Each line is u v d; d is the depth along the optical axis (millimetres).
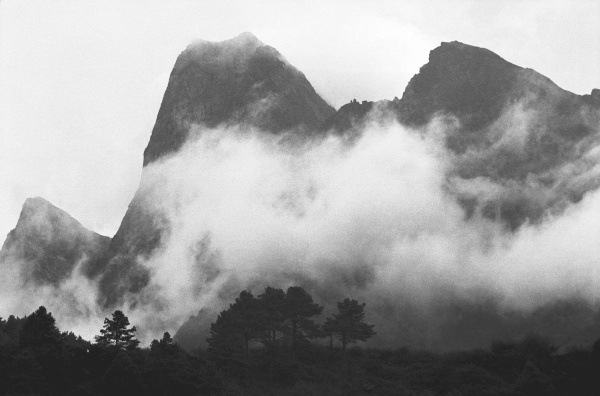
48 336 180250
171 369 169625
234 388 176125
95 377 173750
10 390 164125
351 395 181250
